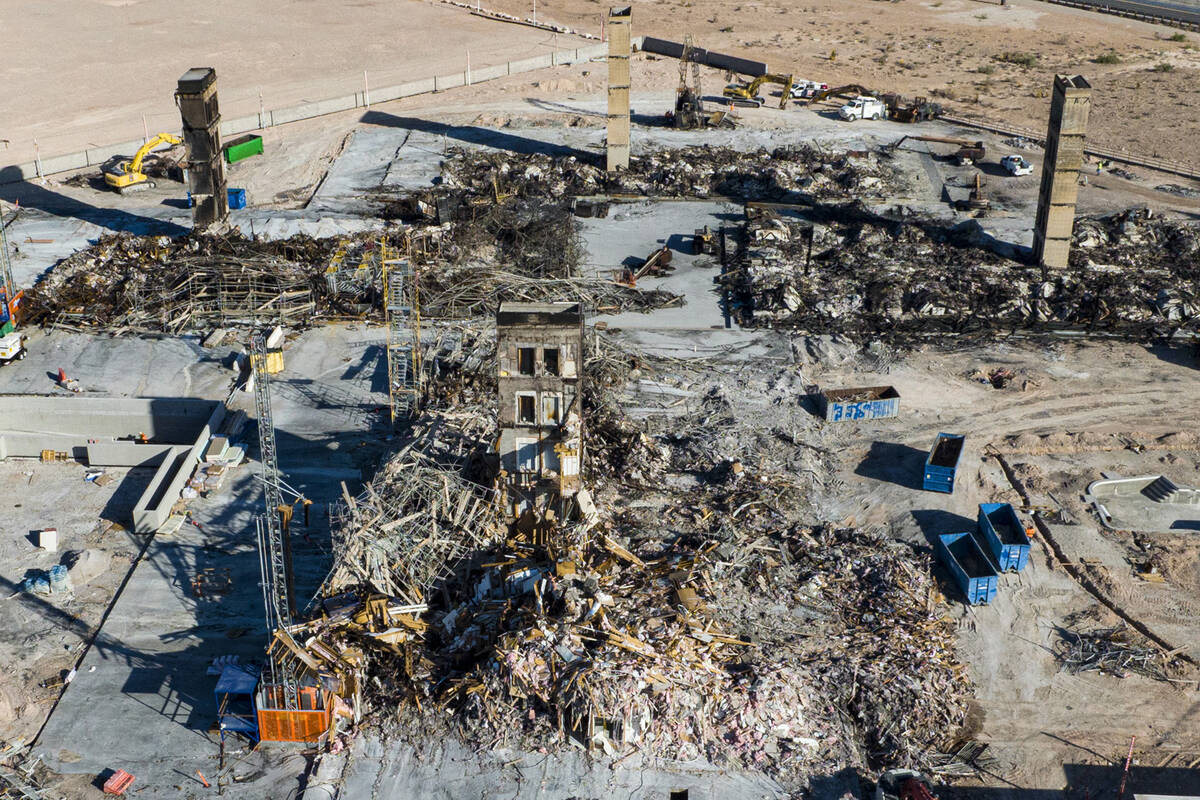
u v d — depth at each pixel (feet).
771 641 158.71
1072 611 169.78
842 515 190.19
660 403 219.20
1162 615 169.07
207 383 227.40
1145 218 296.30
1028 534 185.26
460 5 524.11
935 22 529.86
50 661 158.61
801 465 201.26
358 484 195.31
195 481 193.67
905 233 288.51
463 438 197.77
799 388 226.17
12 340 231.91
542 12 527.81
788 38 496.64
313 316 252.62
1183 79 442.09
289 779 141.08
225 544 181.37
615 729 143.23
